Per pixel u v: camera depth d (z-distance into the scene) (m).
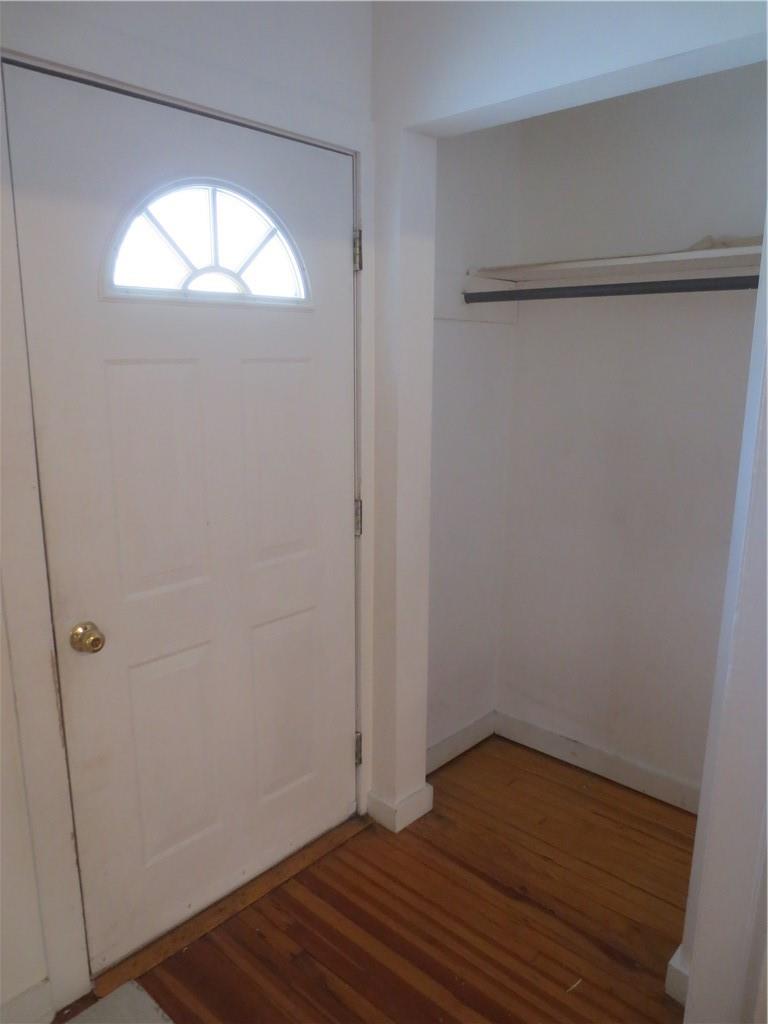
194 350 1.65
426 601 2.23
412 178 1.92
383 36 1.87
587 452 2.46
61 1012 1.63
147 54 1.46
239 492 1.80
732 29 1.32
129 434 1.57
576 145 2.36
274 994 1.68
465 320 2.38
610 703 2.53
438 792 2.48
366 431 2.09
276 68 1.69
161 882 1.80
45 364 1.41
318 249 1.87
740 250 1.82
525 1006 1.66
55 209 1.39
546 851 2.18
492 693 2.85
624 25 1.45
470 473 2.53
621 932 1.88
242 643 1.88
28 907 1.54
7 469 1.38
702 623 2.28
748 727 1.08
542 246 2.50
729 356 2.11
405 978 1.73
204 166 1.60
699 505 2.23
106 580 1.58
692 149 2.12
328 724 2.17
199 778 1.85
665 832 2.28
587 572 2.52
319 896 1.99
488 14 1.66
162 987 1.69
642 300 2.26
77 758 1.58
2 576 1.40
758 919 1.12
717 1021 1.21
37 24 1.31
